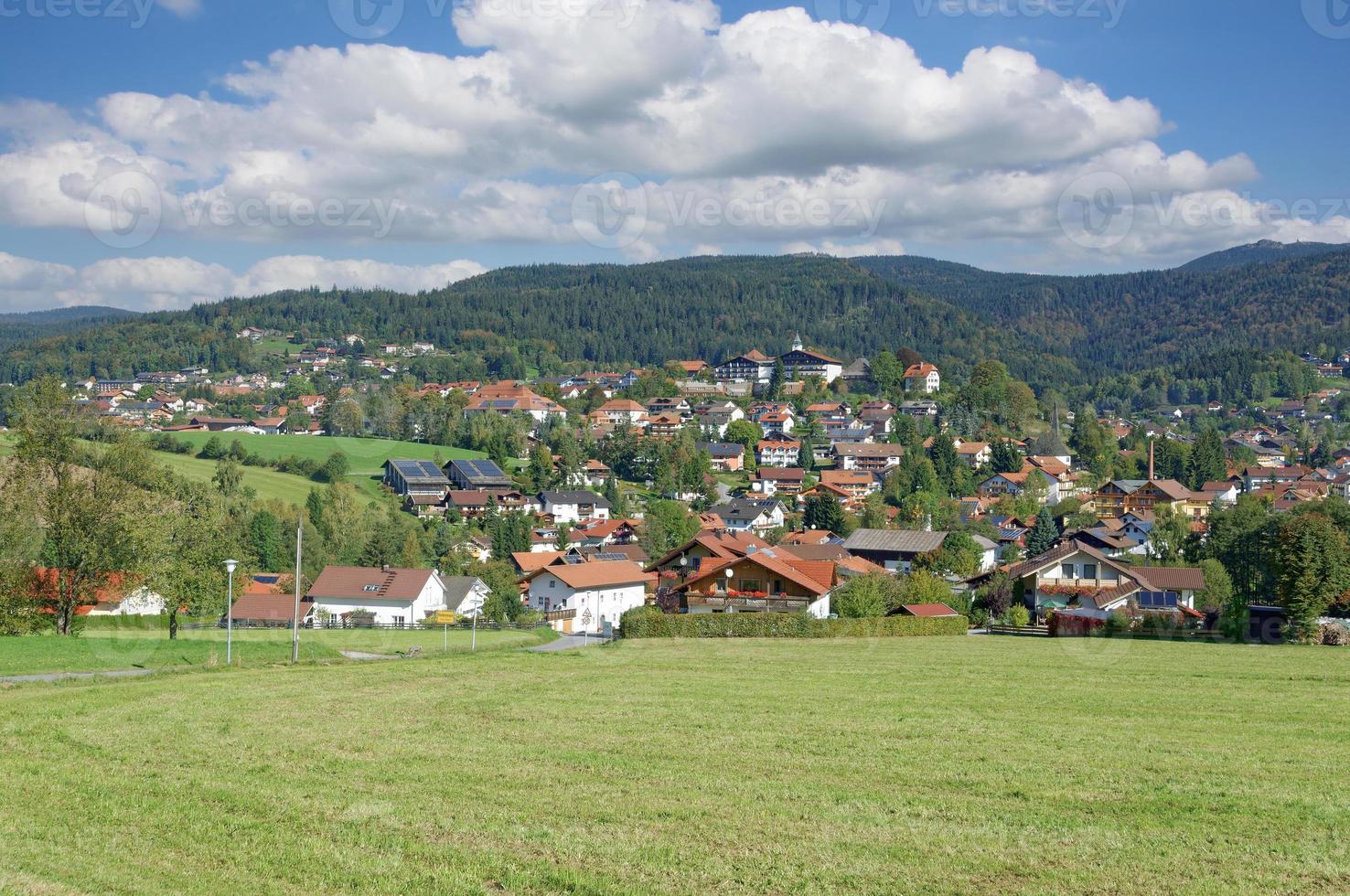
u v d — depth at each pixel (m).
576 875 16.00
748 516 152.12
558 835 17.86
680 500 175.75
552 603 77.25
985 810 19.55
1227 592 73.81
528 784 21.05
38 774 21.23
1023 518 152.88
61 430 51.41
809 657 43.25
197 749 23.67
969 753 24.17
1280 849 17.41
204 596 53.28
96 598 51.81
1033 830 18.33
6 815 18.56
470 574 99.50
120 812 18.80
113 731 25.34
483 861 16.59
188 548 53.38
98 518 50.47
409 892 15.43
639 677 36.19
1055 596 64.12
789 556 70.31
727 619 53.97
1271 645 53.44
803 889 15.67
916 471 180.12
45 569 50.75
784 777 21.78
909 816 19.16
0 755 22.86
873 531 115.56
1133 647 49.94
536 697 31.62
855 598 62.16
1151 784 21.50
